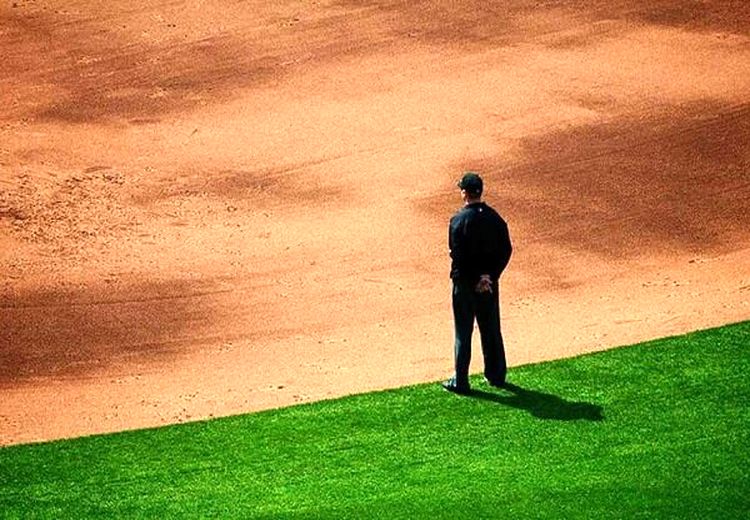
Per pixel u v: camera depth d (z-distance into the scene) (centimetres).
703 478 3856
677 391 4588
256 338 5712
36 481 4178
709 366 4812
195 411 4869
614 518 3628
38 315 5953
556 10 9844
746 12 9712
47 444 4525
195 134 8181
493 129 8056
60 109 8588
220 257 6625
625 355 5000
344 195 7331
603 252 6550
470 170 7550
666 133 7912
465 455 4153
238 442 4419
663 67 8838
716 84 8544
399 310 5972
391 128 8131
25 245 6719
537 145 7825
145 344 5672
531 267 6391
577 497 3769
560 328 5562
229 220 7069
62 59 9381
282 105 8538
